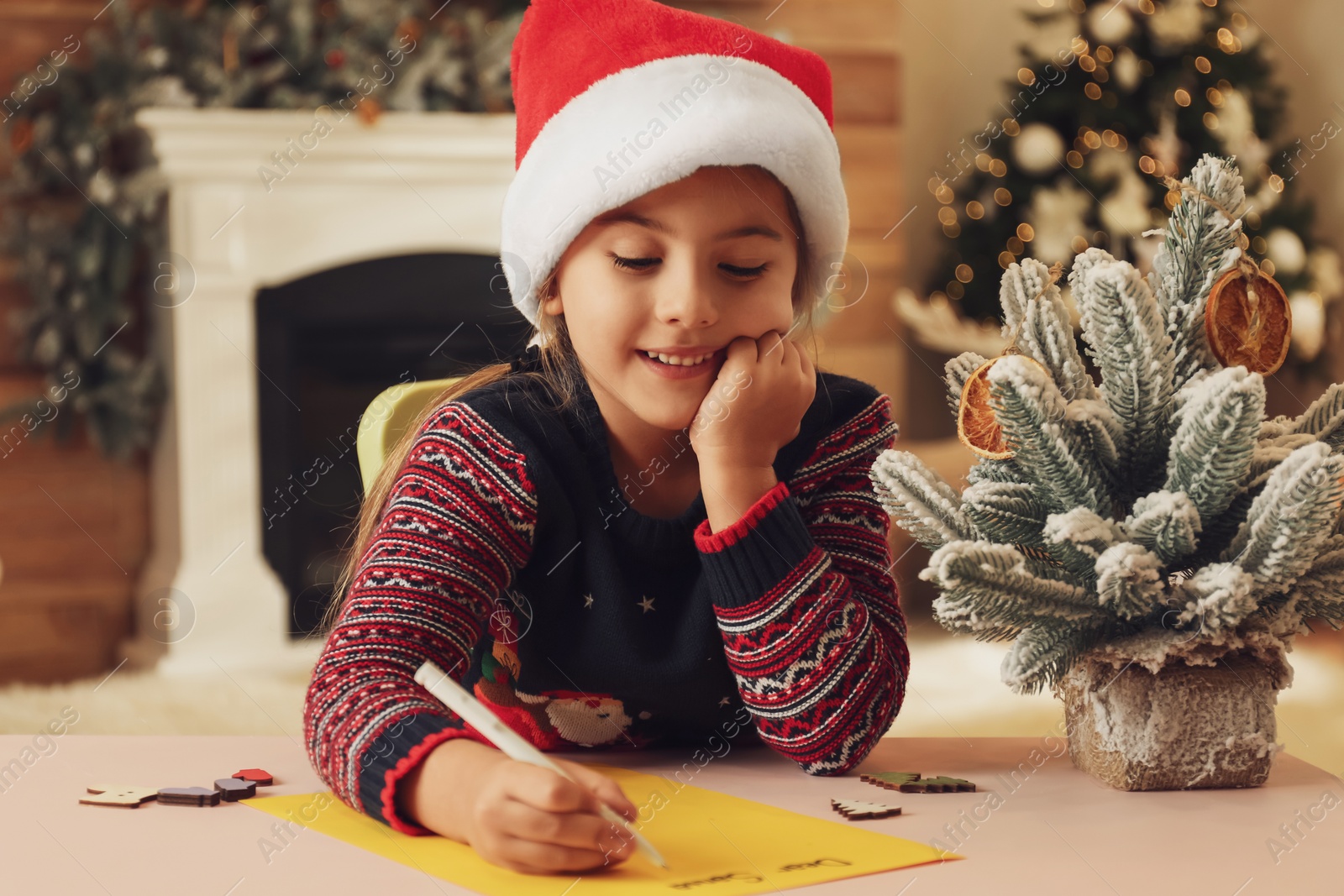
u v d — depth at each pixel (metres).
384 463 0.97
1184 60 3.80
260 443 3.35
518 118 0.89
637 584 0.90
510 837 0.56
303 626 3.34
